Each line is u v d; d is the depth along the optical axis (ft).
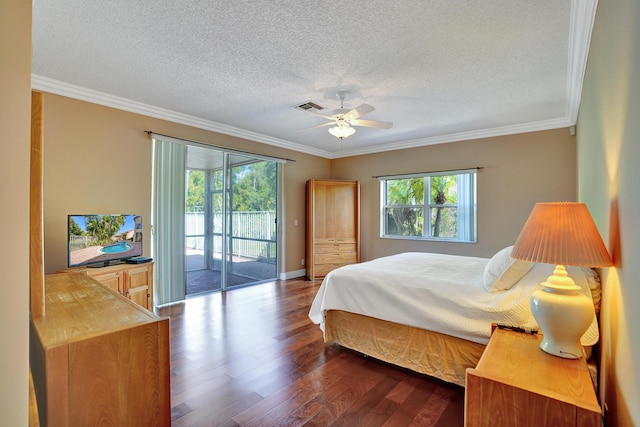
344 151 20.59
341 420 5.95
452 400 6.61
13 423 2.53
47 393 3.31
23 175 2.61
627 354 3.51
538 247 4.62
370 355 8.41
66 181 10.44
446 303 7.14
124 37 7.46
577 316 4.58
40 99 4.26
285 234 18.49
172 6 6.33
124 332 3.80
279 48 7.91
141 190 12.30
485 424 4.11
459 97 11.07
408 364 7.72
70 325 3.92
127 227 11.02
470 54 8.16
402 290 7.89
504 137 14.92
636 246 3.15
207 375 7.54
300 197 19.43
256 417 6.02
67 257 9.96
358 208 19.43
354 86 10.20
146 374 3.95
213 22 6.86
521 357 4.72
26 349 2.63
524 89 10.37
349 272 9.10
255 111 12.78
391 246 18.74
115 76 9.58
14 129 2.54
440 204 17.08
